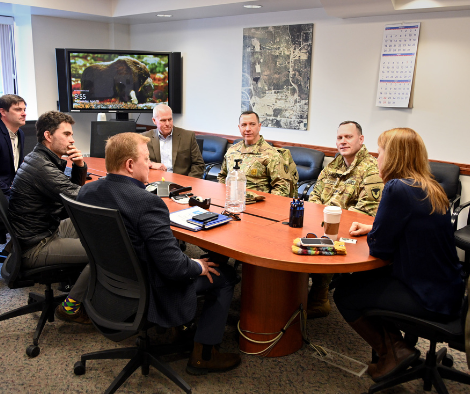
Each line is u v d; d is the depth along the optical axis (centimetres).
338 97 462
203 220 222
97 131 435
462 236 307
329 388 205
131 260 172
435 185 185
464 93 385
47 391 199
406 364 192
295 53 482
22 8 528
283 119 506
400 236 183
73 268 236
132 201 173
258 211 258
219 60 560
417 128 415
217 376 212
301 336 236
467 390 206
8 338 240
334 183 290
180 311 183
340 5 402
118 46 658
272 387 205
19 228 229
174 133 394
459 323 177
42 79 598
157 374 212
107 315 187
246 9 487
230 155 334
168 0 511
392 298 185
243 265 227
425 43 398
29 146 434
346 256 189
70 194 235
